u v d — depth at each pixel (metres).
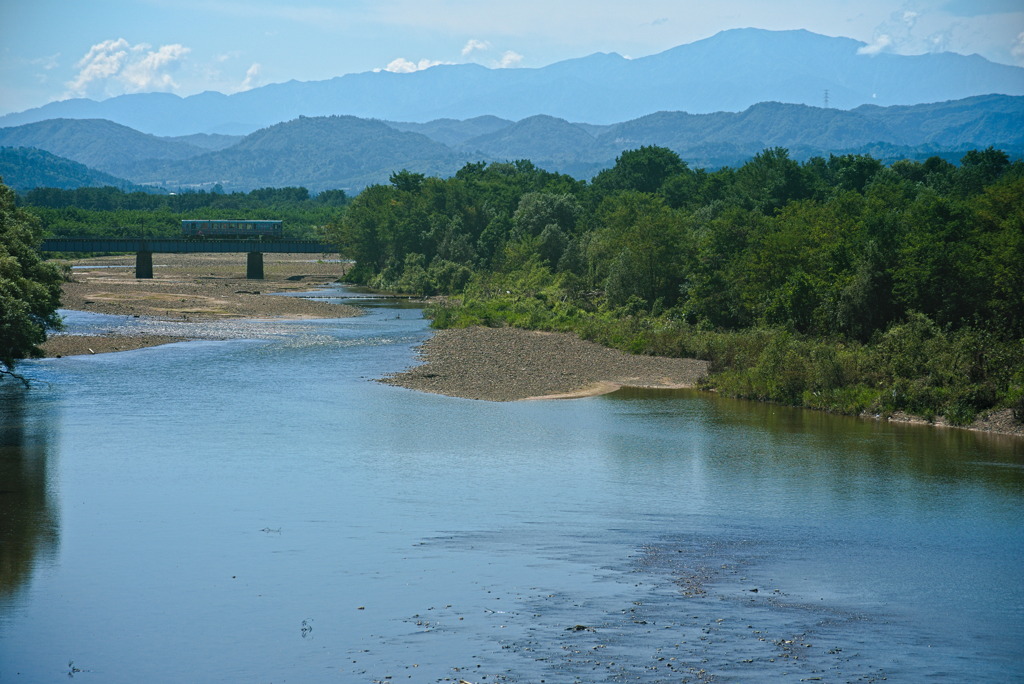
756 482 42.91
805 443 52.19
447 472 44.31
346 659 23.14
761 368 69.44
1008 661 23.14
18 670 22.81
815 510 38.06
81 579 29.08
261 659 23.20
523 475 43.91
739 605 27.03
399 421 57.69
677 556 31.77
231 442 50.59
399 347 93.75
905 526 35.88
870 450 50.38
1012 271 73.31
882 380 64.50
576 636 24.61
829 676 22.12
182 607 26.73
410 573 29.70
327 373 77.00
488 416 59.97
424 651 23.61
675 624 25.47
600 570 30.17
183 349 91.12
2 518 35.88
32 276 78.56
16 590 28.16
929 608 26.95
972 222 86.06
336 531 34.31
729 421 59.22
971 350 62.06
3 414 58.19
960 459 48.16
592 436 53.72
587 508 37.97
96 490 40.22
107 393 66.31
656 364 83.56
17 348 70.00
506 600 27.30
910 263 78.69
